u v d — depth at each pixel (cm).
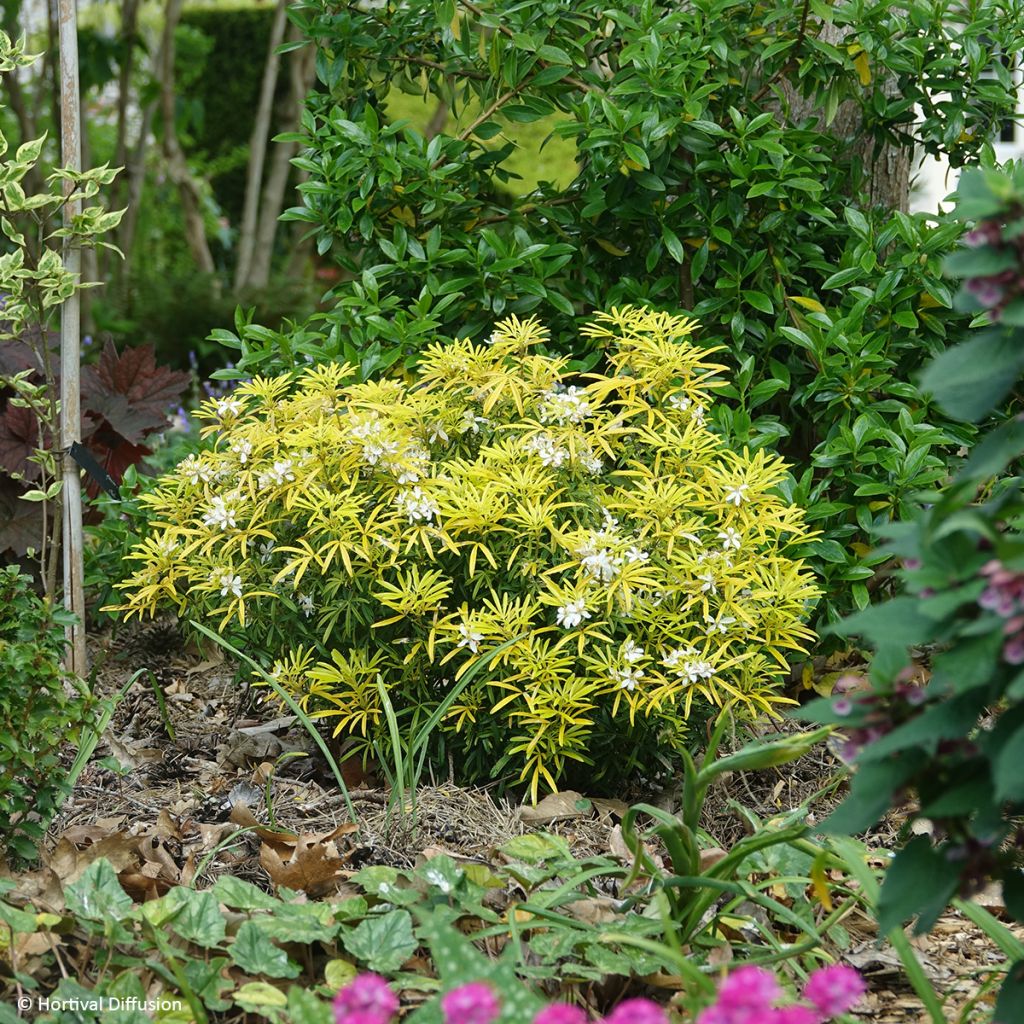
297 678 276
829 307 381
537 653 253
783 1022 140
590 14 369
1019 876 160
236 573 272
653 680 252
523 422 279
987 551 145
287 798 275
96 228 312
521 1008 153
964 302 149
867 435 327
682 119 337
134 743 314
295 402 287
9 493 380
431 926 164
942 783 157
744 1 361
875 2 375
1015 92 368
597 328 298
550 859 236
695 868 203
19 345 387
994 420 356
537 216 382
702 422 290
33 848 227
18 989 187
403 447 270
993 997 204
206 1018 189
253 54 1030
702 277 377
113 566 378
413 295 368
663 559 267
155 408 409
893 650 158
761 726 315
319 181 367
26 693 225
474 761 280
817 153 355
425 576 256
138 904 219
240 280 877
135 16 805
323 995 191
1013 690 130
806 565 322
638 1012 141
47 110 891
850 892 215
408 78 390
